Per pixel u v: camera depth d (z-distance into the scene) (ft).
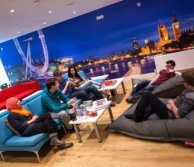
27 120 11.72
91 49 24.63
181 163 7.88
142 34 22.13
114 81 16.81
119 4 22.13
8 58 29.40
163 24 21.17
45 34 26.21
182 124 8.75
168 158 8.35
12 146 10.88
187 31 20.53
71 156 10.28
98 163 9.20
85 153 10.23
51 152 11.16
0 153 11.51
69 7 18.90
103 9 22.85
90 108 12.00
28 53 27.86
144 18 21.67
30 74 28.55
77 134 11.32
